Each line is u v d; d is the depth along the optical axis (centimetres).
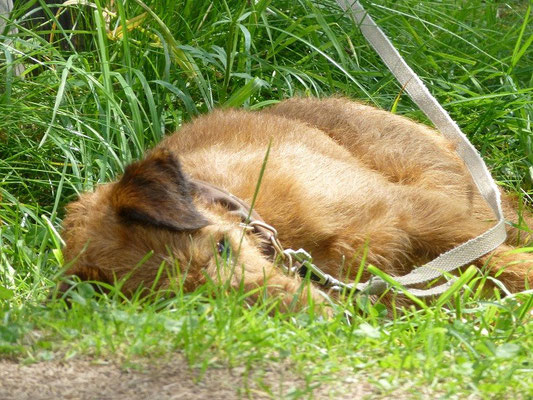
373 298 581
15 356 414
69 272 501
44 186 762
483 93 935
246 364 403
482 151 858
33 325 447
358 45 948
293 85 884
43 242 627
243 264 473
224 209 539
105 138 758
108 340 418
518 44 906
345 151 704
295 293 483
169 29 877
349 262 585
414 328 498
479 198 718
